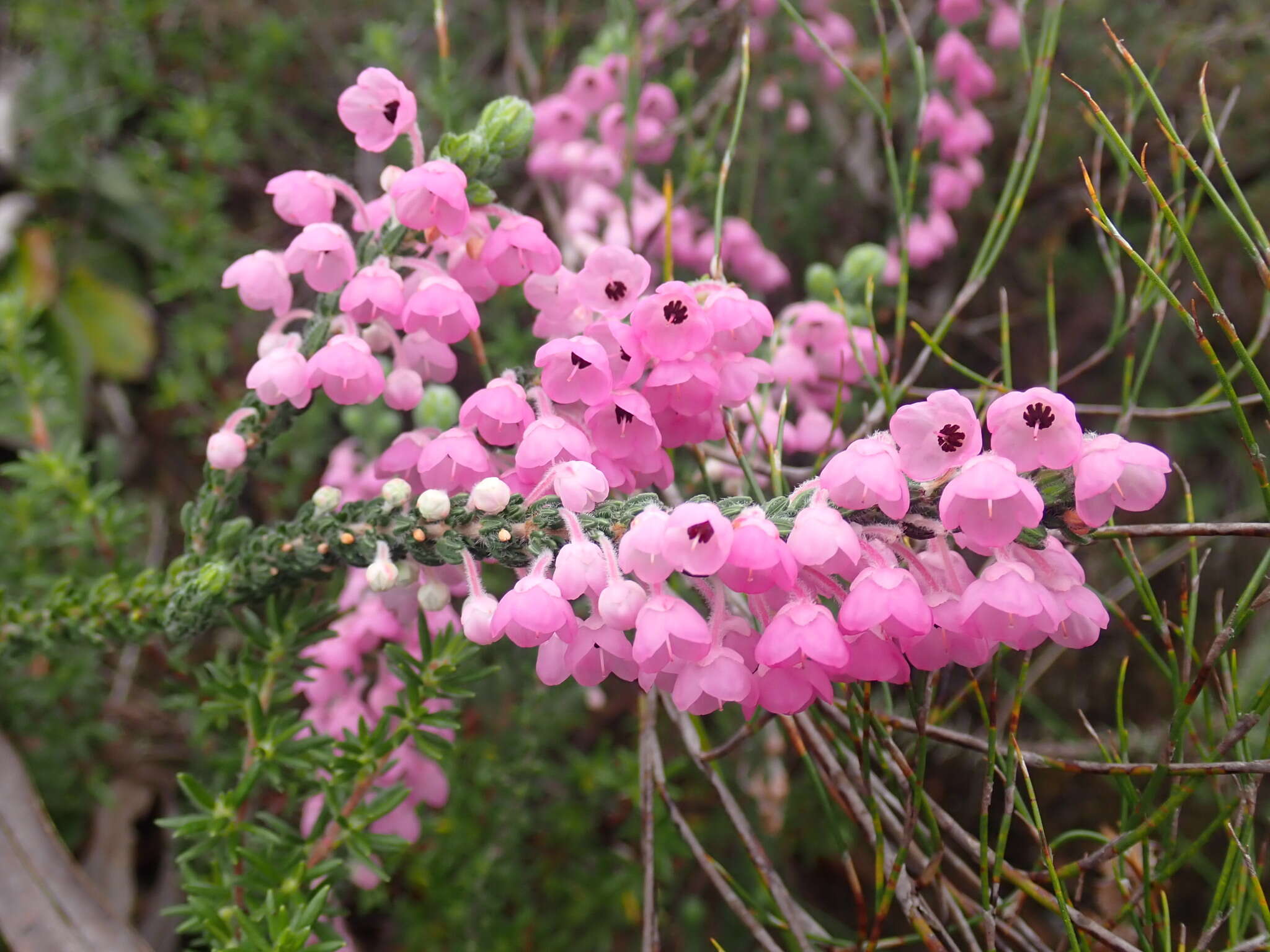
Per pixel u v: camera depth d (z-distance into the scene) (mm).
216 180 293
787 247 319
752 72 303
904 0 324
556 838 255
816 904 276
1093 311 320
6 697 218
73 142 307
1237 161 308
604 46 262
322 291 134
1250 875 132
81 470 217
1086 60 313
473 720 247
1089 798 280
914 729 153
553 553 118
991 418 102
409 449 139
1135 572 148
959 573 114
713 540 102
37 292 299
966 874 159
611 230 246
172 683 191
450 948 236
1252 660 254
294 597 169
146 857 243
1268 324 160
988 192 324
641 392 123
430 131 290
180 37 313
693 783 263
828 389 195
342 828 158
